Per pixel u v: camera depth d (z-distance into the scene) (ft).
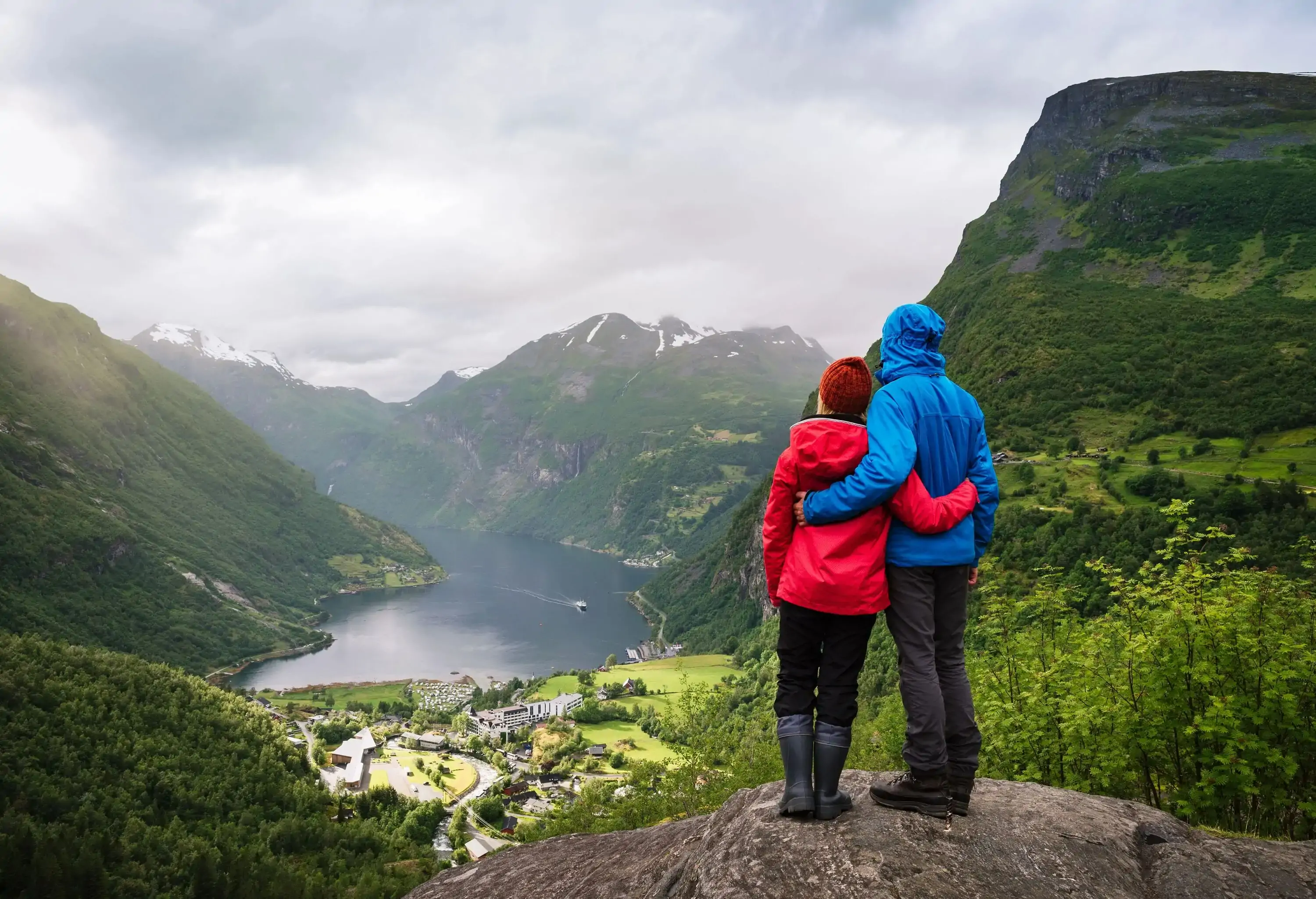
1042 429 417.28
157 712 347.36
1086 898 11.25
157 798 292.20
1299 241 560.61
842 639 13.25
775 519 13.83
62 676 352.49
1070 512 272.92
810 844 12.07
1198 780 29.81
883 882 10.94
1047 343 517.55
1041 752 35.14
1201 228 616.39
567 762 321.73
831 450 12.94
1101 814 13.94
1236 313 488.44
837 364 13.78
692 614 650.84
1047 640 39.42
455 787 323.57
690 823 17.01
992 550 255.09
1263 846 13.34
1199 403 390.01
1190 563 33.42
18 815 260.21
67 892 215.10
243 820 283.18
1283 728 27.55
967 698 13.47
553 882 16.53
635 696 411.13
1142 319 517.96
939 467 13.42
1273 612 30.53
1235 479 270.87
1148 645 30.53
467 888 18.31
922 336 14.30
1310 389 366.63
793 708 13.57
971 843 12.17
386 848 266.77
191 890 216.95
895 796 13.23
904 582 13.21
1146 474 288.92
